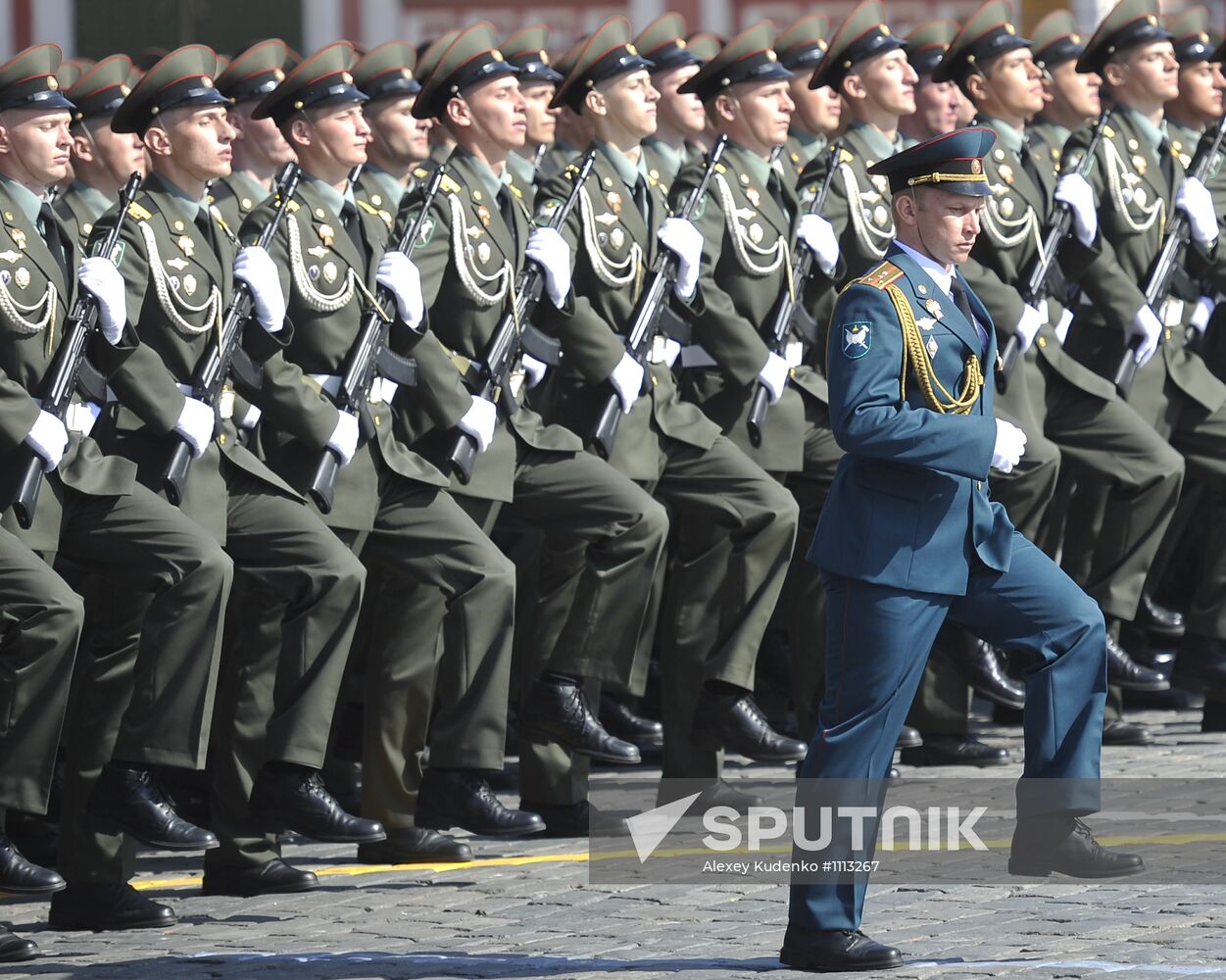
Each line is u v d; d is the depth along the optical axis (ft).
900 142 128.36
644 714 131.34
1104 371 128.16
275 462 97.86
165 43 216.33
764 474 110.52
